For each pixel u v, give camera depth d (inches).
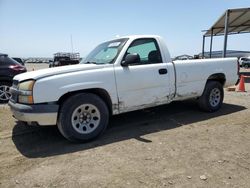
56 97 187.2
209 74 273.3
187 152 178.7
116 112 216.5
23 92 187.9
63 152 184.2
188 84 256.7
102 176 147.9
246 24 846.5
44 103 185.3
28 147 196.5
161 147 188.1
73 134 194.4
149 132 222.8
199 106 285.4
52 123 190.9
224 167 156.5
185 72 251.8
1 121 262.8
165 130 227.6
